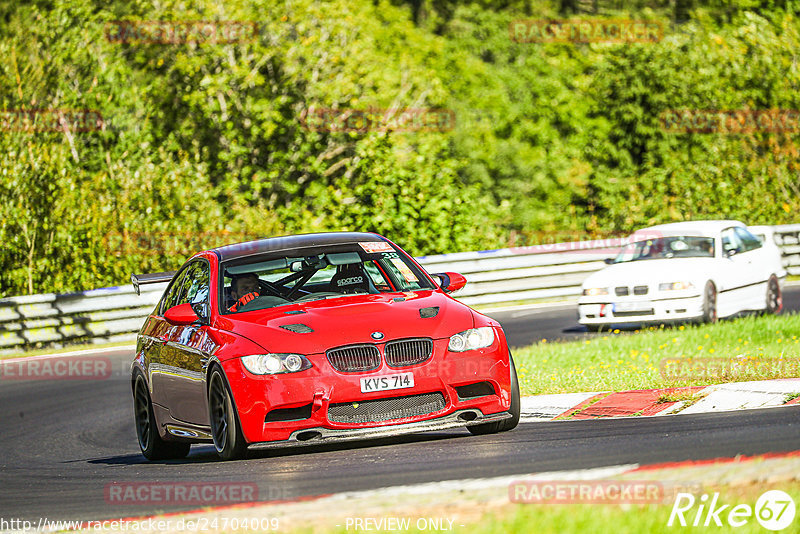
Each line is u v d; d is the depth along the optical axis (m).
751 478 19.28
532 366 43.72
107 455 36.22
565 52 152.12
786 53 114.31
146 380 33.09
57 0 95.38
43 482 29.09
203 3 104.38
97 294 68.94
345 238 32.78
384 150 88.62
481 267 75.38
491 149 142.38
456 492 20.22
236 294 30.20
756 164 101.31
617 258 62.25
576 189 137.38
